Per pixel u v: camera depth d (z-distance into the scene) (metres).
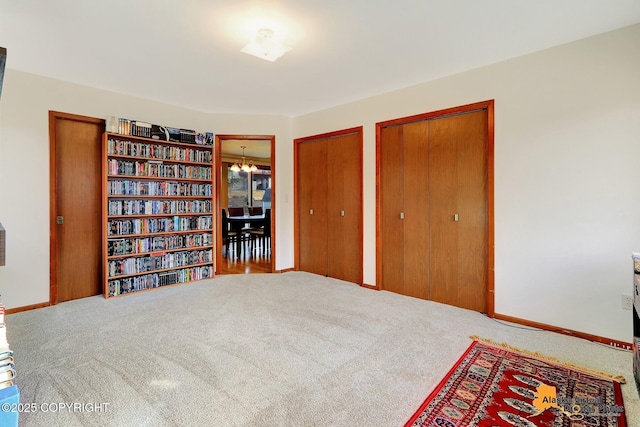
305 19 2.22
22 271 3.14
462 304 3.27
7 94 3.03
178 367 2.06
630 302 2.37
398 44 2.60
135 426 1.52
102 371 2.01
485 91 3.03
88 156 3.63
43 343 2.40
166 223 4.04
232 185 8.88
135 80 3.36
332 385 1.88
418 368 2.07
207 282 4.25
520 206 2.85
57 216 3.42
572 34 2.46
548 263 2.72
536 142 2.76
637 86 2.33
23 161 3.13
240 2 2.01
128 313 3.06
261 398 1.75
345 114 4.21
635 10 2.14
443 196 3.38
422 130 3.52
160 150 3.98
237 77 3.28
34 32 2.37
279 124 4.75
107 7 2.06
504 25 2.32
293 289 3.91
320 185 4.62
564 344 2.43
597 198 2.49
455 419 1.58
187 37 2.46
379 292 3.80
